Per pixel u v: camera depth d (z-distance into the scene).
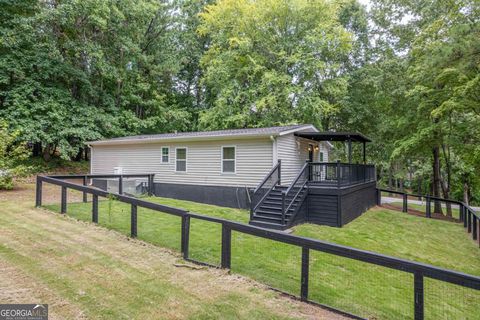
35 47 13.95
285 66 17.28
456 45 7.23
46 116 13.65
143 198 11.53
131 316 2.87
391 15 15.01
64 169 16.83
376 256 2.87
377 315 3.39
